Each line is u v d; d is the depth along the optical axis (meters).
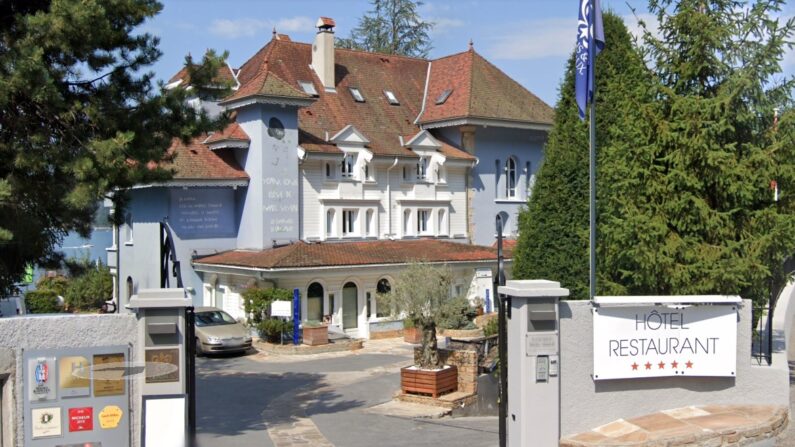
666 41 13.90
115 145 12.35
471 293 35.06
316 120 37.09
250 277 31.20
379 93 41.44
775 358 12.06
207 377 22.64
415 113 41.75
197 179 32.69
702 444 9.21
